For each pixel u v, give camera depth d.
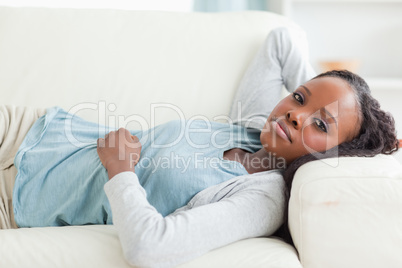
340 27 2.40
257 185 1.00
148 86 1.41
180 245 0.84
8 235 0.91
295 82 1.39
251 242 0.91
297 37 1.52
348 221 0.83
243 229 0.92
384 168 0.89
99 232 0.94
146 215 0.86
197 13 1.55
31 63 1.41
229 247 0.89
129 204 0.88
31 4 2.20
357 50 2.41
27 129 1.23
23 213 1.10
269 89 1.38
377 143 1.06
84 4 2.24
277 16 1.57
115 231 0.96
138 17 1.50
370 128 1.05
